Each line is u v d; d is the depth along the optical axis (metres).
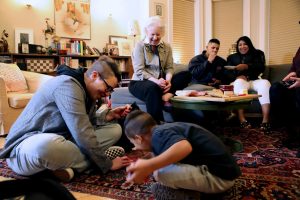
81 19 5.10
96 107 1.90
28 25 4.55
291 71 2.74
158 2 5.29
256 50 3.77
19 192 0.82
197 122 2.69
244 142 2.48
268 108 3.10
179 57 5.66
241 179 1.54
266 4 5.17
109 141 1.88
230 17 5.62
